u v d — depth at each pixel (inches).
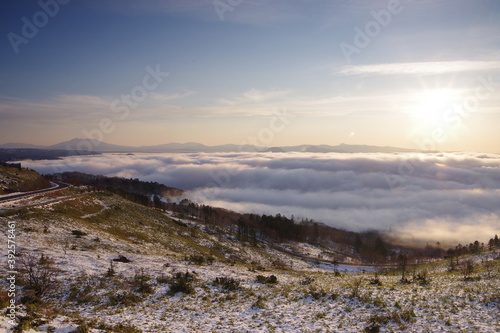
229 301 976.9
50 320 606.2
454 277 1328.7
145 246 2076.8
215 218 6407.5
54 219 1897.1
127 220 2824.8
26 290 855.7
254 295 1047.6
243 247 4197.8
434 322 742.5
